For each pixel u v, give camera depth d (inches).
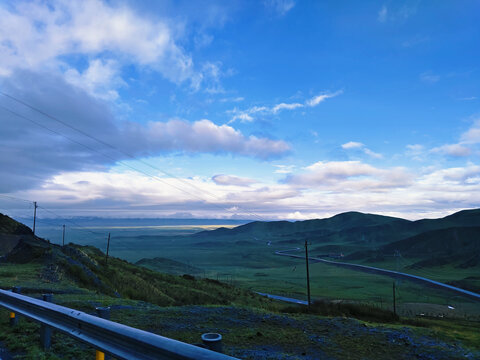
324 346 382.3
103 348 157.8
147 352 133.0
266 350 346.3
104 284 1156.5
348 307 1252.5
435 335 497.4
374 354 367.2
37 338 254.8
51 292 687.1
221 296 2155.5
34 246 1332.4
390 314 1219.9
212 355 100.7
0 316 329.7
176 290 1823.3
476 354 397.4
